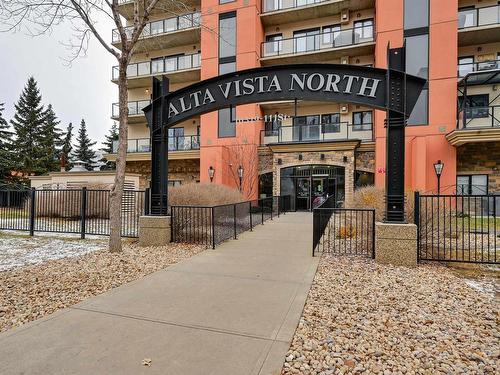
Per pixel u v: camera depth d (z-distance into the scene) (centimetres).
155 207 813
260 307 389
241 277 517
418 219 621
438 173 1496
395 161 624
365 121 1970
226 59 2066
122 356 275
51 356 274
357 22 2034
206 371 253
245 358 273
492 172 1580
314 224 694
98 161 5397
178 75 2308
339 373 254
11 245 824
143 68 2372
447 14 1631
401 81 625
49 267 575
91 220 1232
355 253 701
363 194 1098
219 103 754
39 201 1271
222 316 361
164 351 284
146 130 2481
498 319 358
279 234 972
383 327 337
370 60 1984
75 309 380
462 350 290
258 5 2077
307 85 688
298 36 2058
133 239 904
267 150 2016
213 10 2092
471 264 611
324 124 1903
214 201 1198
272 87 714
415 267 583
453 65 1609
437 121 1619
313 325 341
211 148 2062
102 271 546
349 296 430
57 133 4809
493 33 1678
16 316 361
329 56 2012
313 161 1838
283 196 1792
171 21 2273
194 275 528
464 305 401
